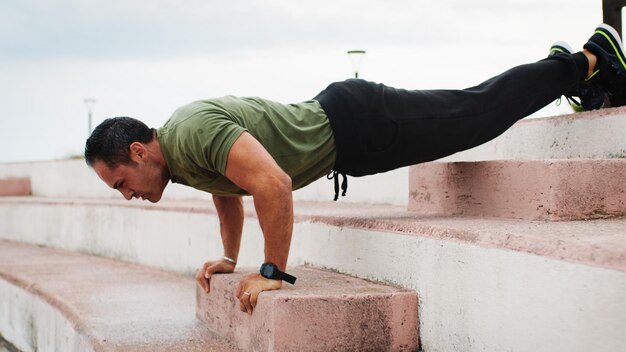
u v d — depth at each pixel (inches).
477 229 84.5
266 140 97.5
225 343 104.7
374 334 92.8
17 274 185.3
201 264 176.6
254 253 154.3
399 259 98.8
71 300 144.3
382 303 93.2
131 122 96.7
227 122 91.7
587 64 117.3
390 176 176.6
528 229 83.7
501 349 78.2
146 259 204.8
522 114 111.0
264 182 88.7
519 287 75.3
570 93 126.3
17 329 174.2
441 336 89.7
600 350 64.5
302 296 90.1
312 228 123.5
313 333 90.4
